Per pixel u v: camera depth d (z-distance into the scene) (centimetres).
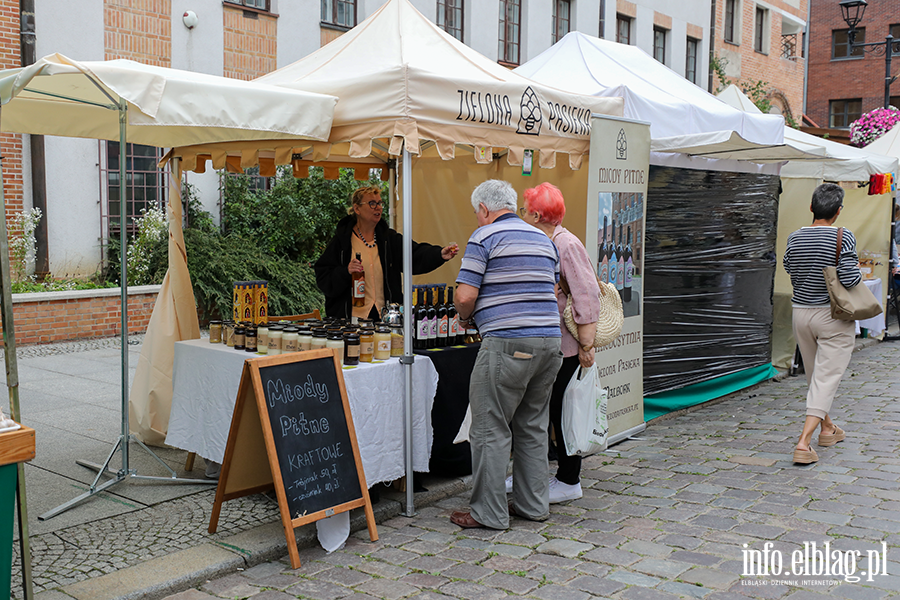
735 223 698
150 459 502
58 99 454
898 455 521
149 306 1010
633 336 567
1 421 243
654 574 340
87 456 504
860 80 2972
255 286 454
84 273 1048
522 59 1575
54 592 315
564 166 567
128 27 1049
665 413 640
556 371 392
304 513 354
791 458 518
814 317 507
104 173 1061
